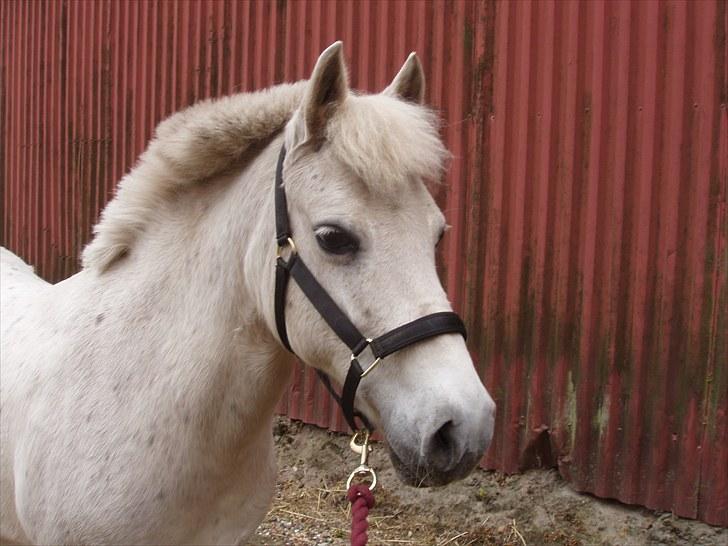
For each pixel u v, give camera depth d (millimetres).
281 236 1828
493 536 3729
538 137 3721
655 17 3344
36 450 2066
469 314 3990
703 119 3240
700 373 3283
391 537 3826
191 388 1961
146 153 2195
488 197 3904
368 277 1706
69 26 6316
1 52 7148
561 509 3678
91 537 1959
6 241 7195
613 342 3512
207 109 2086
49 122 6582
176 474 1959
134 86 5762
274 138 2027
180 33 5379
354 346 1726
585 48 3561
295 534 3830
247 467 2125
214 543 2123
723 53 3182
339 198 1725
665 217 3355
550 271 3703
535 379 3758
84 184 6250
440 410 1601
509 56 3791
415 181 1787
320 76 1743
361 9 4379
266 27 4859
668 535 3385
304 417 4703
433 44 4074
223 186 2078
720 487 3244
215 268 2002
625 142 3443
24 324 2383
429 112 1898
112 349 2059
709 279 3252
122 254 2211
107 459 1959
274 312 1876
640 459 3467
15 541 2357
